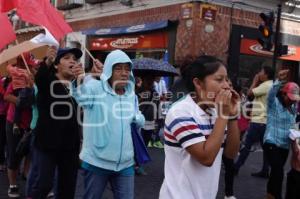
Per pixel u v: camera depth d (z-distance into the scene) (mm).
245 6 15172
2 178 7508
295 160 5598
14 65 6219
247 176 8875
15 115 6273
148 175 8477
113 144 4125
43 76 4691
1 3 5609
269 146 6223
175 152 2748
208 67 2705
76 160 4773
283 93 6129
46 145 4621
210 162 2602
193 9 14266
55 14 5738
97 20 19469
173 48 15016
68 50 4699
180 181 2713
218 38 14625
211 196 2760
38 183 4680
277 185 6195
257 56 15656
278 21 11812
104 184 4227
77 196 6582
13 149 6355
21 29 24125
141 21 16703
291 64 16844
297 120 7109
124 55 4246
